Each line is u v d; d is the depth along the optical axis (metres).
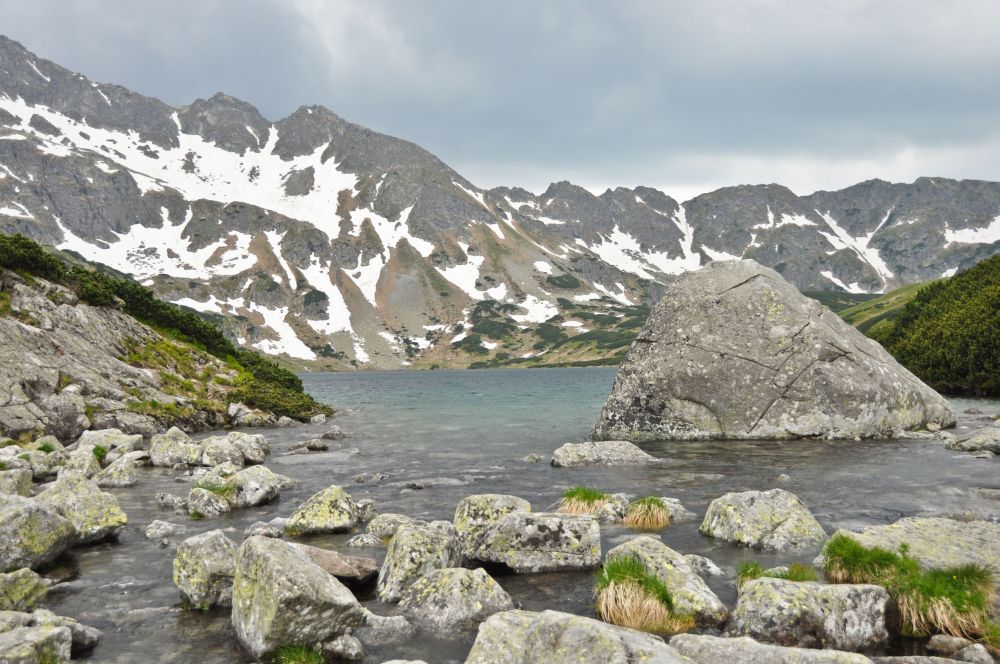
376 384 164.25
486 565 13.26
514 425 45.69
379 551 14.20
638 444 31.58
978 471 22.45
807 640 8.93
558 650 7.32
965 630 9.27
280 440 37.16
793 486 20.45
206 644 9.45
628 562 10.91
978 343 58.22
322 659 8.70
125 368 40.00
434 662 8.78
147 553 14.17
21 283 38.94
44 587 11.04
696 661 7.64
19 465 21.31
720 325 33.81
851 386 31.45
